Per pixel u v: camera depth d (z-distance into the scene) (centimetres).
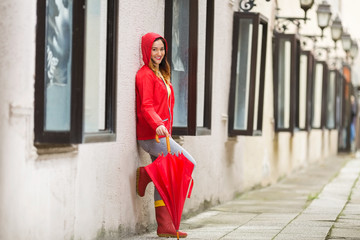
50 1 541
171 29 812
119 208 702
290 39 1470
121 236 709
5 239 496
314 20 2336
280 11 1600
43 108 532
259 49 1157
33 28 529
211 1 866
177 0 809
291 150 1836
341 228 802
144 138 724
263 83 1160
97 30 608
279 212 980
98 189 650
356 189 1361
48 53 541
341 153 3222
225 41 1086
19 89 514
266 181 1470
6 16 503
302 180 1667
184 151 712
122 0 691
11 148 504
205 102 866
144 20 751
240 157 1230
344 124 2950
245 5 1127
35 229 533
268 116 1475
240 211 990
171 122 726
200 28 855
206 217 917
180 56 809
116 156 691
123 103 701
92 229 639
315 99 2092
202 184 978
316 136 2402
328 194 1254
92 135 573
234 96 1121
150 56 709
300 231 775
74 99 532
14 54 509
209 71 863
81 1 532
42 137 533
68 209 589
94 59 599
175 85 809
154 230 801
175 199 679
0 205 491
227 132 1118
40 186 540
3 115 498
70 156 589
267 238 720
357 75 3753
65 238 584
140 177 735
